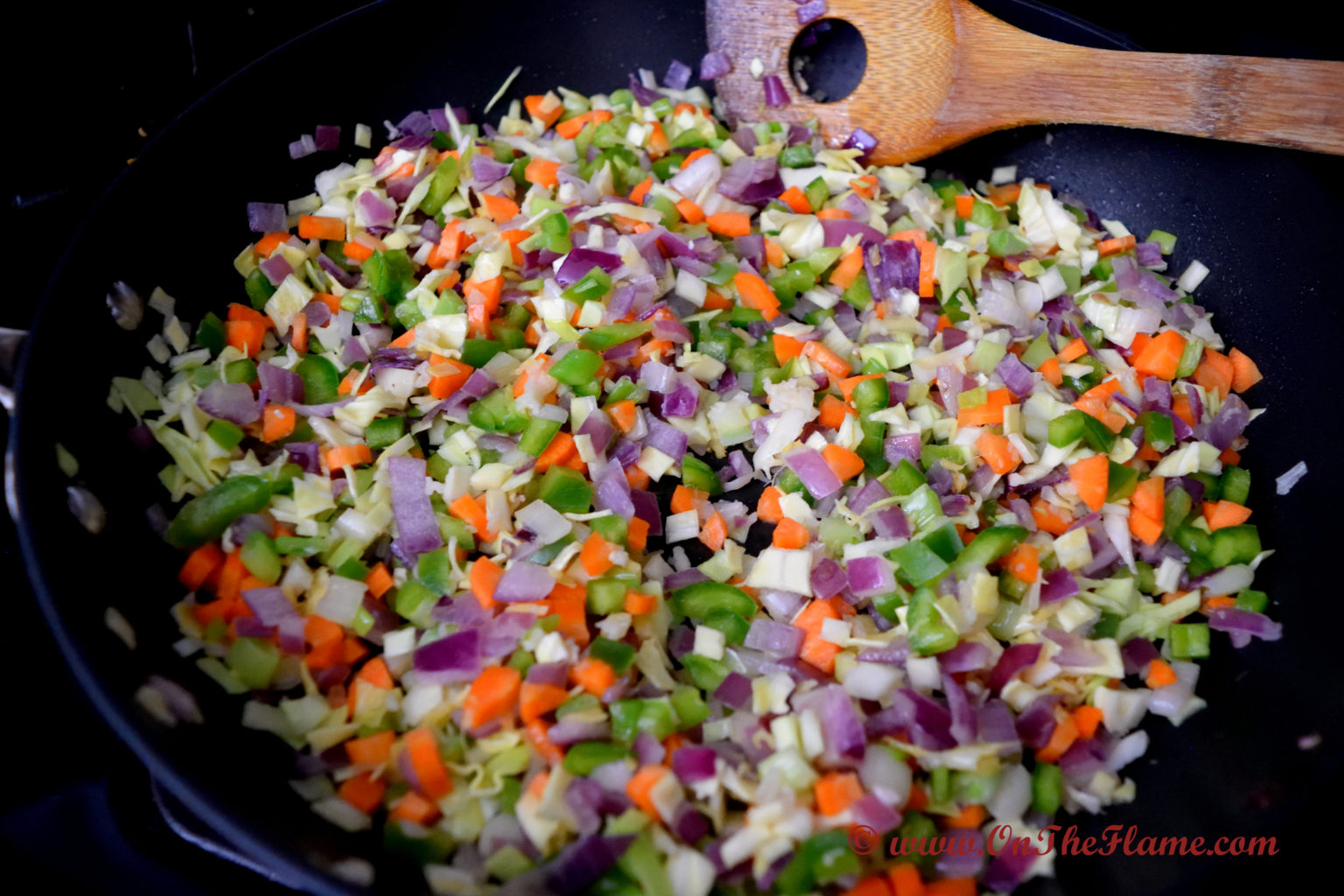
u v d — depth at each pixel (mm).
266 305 322
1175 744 289
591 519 297
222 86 318
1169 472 313
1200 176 339
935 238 344
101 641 271
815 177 351
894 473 305
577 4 353
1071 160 358
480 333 319
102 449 292
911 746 273
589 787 266
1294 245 324
